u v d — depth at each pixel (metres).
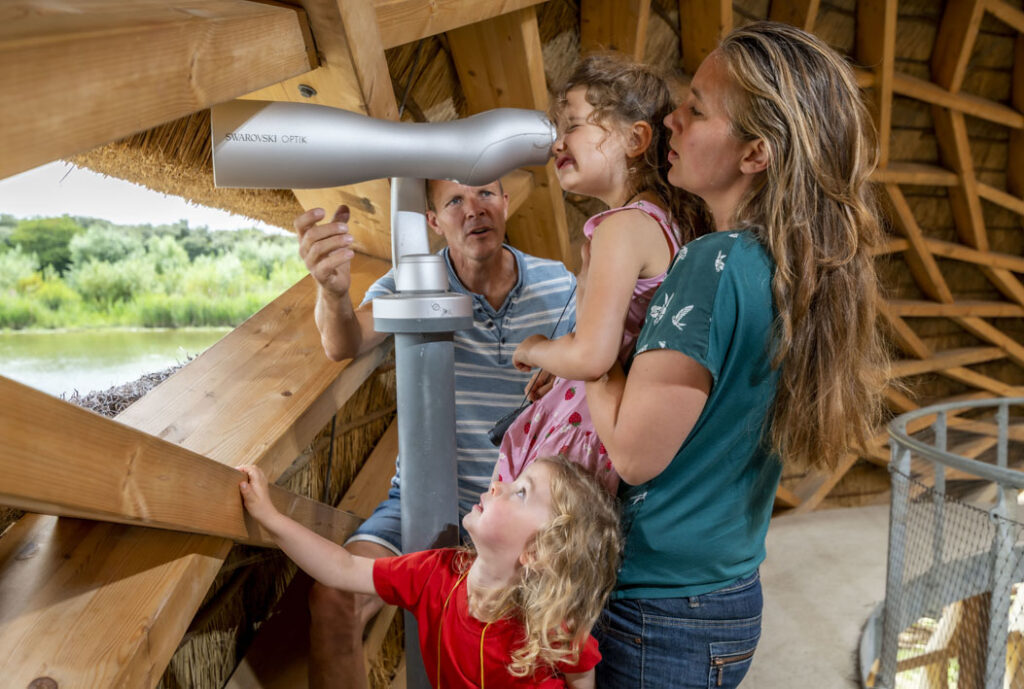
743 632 1.25
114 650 1.11
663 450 1.09
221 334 2.17
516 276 2.00
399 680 2.51
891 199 5.37
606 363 1.17
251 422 1.64
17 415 0.87
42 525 1.31
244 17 1.16
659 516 1.21
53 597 1.18
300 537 1.45
